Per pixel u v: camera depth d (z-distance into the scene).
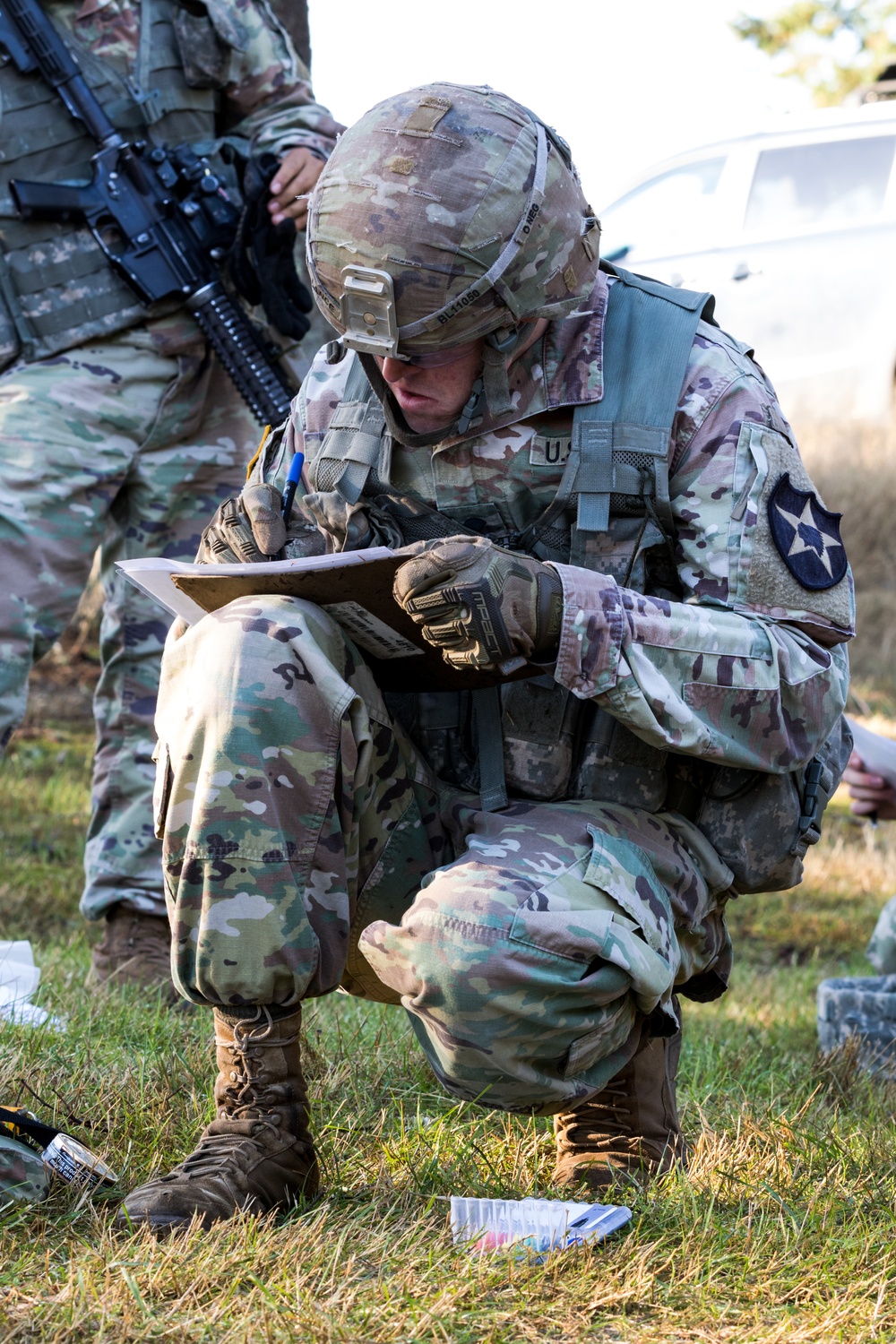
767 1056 5.25
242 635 2.83
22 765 10.69
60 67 4.87
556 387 3.03
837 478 14.77
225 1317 2.43
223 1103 2.93
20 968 4.66
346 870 2.95
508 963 2.69
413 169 2.82
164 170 4.98
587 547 3.05
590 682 2.79
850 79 29.89
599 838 2.91
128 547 5.29
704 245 14.91
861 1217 3.00
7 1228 2.71
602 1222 2.85
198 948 2.81
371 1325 2.43
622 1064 2.99
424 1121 3.53
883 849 10.27
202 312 5.00
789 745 3.01
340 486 3.13
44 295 4.87
